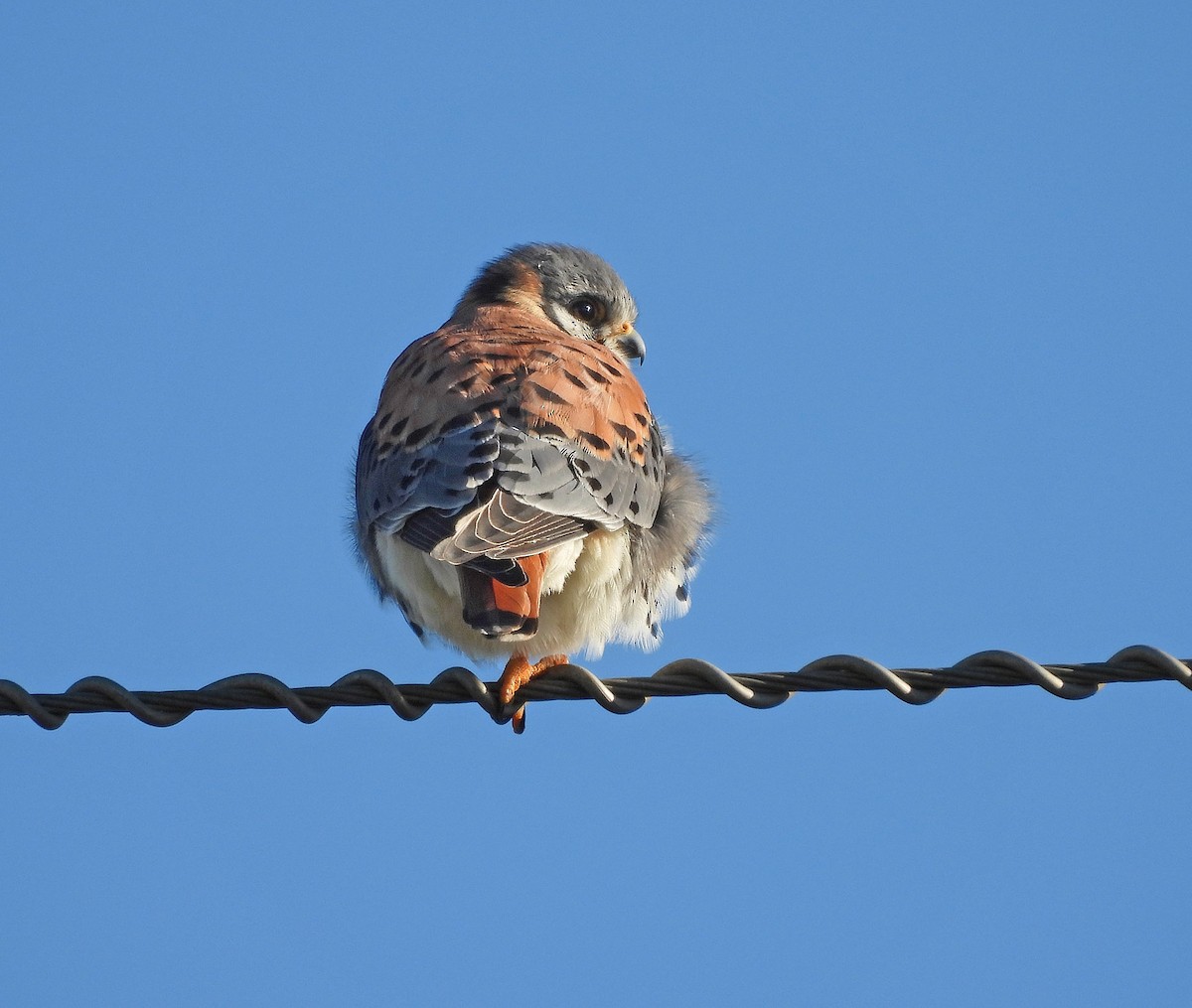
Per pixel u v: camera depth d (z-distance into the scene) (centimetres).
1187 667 798
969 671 816
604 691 894
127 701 866
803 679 842
